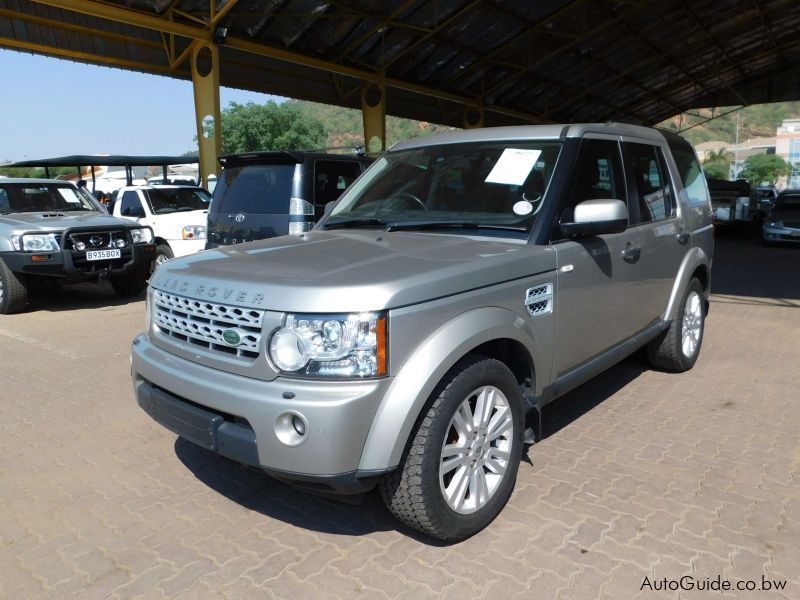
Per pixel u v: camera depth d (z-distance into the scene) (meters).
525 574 2.74
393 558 2.87
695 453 3.90
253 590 2.67
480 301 2.95
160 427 4.45
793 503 3.30
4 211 9.33
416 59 21.70
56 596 2.65
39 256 8.27
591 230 3.43
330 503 3.38
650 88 33.94
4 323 8.01
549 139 3.82
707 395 4.95
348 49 19.36
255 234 7.36
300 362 2.58
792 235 16.97
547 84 28.48
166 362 3.05
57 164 15.89
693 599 2.57
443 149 4.20
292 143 57.56
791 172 100.94
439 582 2.70
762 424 4.36
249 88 19.92
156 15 14.64
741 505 3.28
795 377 5.42
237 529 3.14
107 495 3.49
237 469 3.79
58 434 4.34
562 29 22.31
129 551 2.96
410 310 2.65
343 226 4.04
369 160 8.13
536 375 3.32
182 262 3.35
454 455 2.88
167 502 3.41
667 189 4.94
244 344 2.72
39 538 3.08
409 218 3.86
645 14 22.69
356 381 2.57
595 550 2.90
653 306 4.72
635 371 5.57
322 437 2.50
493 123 30.48
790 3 23.73
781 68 35.62
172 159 16.73
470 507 2.95
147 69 17.19
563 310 3.49
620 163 4.24
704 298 5.77
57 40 15.22
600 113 35.78
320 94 22.20
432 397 2.75
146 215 11.45
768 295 9.73
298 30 17.48
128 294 10.06
